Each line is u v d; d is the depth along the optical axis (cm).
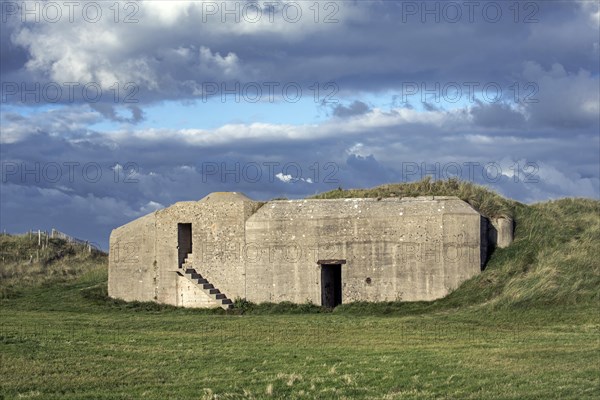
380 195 4538
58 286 4994
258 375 2484
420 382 2347
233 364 2650
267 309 4181
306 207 4266
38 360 2686
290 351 2870
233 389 2309
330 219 4175
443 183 4581
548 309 3603
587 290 3697
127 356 2780
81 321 3638
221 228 4344
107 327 3453
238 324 3538
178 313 4206
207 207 4372
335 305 4366
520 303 3669
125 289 4506
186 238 4491
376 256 4103
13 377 2453
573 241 4150
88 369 2577
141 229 4488
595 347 2830
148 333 3291
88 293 4603
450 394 2206
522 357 2677
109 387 2353
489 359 2645
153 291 4428
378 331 3309
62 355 2773
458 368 2511
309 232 4197
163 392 2284
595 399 2116
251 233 4284
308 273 4184
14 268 5650
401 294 4059
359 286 4116
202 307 4291
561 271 3856
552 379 2327
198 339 3139
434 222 4041
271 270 4241
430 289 4025
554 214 4462
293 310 4128
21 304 4450
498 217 4256
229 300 4297
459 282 4012
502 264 4078
